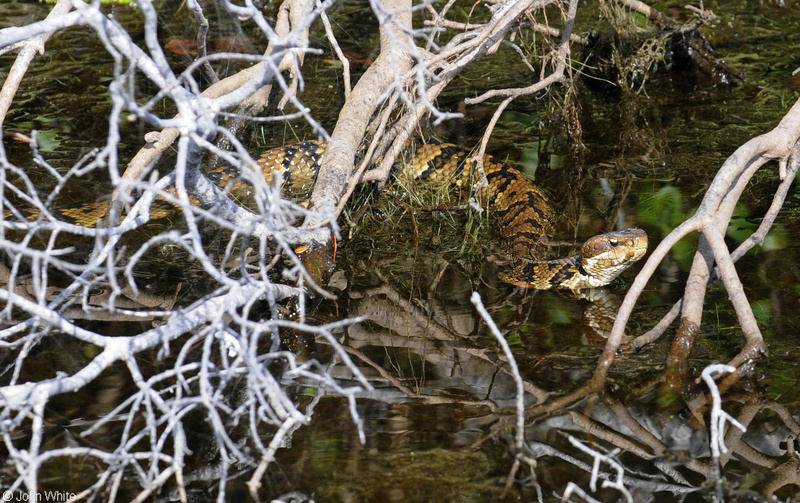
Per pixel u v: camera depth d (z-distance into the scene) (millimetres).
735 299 5438
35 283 3707
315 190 6691
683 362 5406
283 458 4453
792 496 4191
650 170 8773
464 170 9203
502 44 11984
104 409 4848
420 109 7035
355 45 11406
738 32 12117
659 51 10828
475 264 7328
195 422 4781
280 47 3828
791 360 5355
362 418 4816
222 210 5617
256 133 10055
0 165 4160
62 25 3703
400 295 6664
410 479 4285
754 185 8109
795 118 6082
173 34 11625
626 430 4777
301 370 3895
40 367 5227
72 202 8125
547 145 9648
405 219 8125
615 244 6703
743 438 4715
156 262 6957
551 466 4430
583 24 11781
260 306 6078
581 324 6184
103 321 5891
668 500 4172
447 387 5207
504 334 6039
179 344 5574
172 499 4129
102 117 9734
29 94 10242
